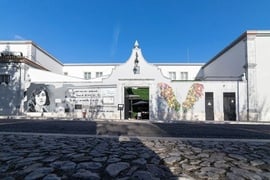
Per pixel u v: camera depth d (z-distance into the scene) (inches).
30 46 1193.4
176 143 303.9
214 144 301.1
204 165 195.3
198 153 241.9
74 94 1003.3
